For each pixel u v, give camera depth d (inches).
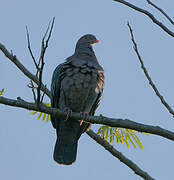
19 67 426.6
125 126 344.2
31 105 346.9
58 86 459.2
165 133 333.1
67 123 444.1
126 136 428.8
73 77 451.5
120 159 381.7
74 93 455.5
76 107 470.0
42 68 305.1
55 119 452.4
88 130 406.6
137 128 340.5
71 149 458.6
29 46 306.2
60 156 454.6
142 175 371.6
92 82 453.7
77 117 378.3
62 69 457.1
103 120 355.6
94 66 458.6
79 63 456.4
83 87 452.4
